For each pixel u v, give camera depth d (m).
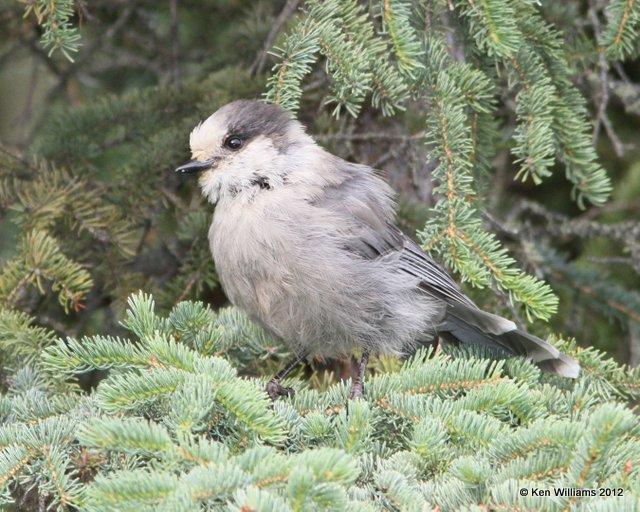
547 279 9.93
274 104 7.43
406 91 7.57
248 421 5.60
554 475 5.11
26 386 7.03
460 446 5.74
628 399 7.49
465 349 8.04
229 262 7.79
